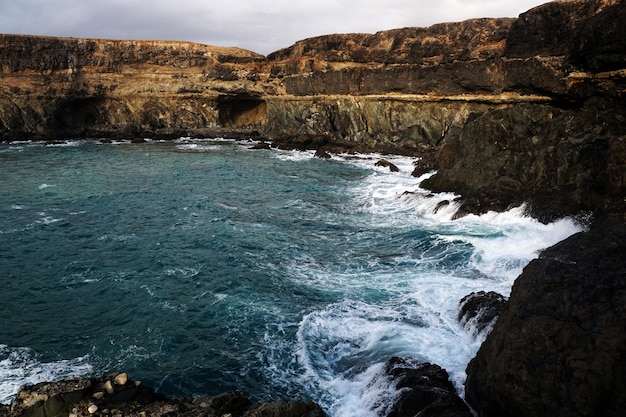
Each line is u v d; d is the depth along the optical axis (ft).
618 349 30.60
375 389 42.78
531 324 35.40
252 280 66.80
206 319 57.00
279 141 201.87
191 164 158.71
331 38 186.91
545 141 89.25
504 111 98.84
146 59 231.50
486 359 37.29
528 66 122.01
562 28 112.78
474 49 142.31
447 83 152.05
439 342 49.65
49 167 150.61
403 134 169.07
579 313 34.76
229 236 85.35
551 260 42.47
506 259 68.44
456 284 62.69
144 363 48.83
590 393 29.81
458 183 101.45
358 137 183.01
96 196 114.52
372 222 93.30
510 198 87.45
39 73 213.87
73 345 52.19
